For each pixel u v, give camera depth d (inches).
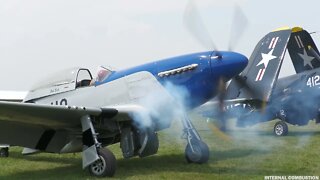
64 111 243.4
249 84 361.1
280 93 545.3
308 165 278.4
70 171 275.3
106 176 247.8
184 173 256.4
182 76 265.4
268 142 431.5
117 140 294.5
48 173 269.1
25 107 230.8
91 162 250.1
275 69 480.7
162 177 244.5
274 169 264.8
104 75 292.4
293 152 346.3
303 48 546.9
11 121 257.4
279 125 520.4
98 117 262.4
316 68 540.4
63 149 283.7
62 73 308.5
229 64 256.2
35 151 304.5
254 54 503.2
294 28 542.3
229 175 246.5
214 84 262.5
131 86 272.7
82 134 260.2
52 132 281.0
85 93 291.9
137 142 273.0
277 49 493.0
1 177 256.5
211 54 262.5
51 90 309.1
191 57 266.7
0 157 351.6
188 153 294.8
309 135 515.2
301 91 538.3
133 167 283.4
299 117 542.9
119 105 273.1
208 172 259.1
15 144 272.4
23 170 282.7
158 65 273.6
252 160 304.3
